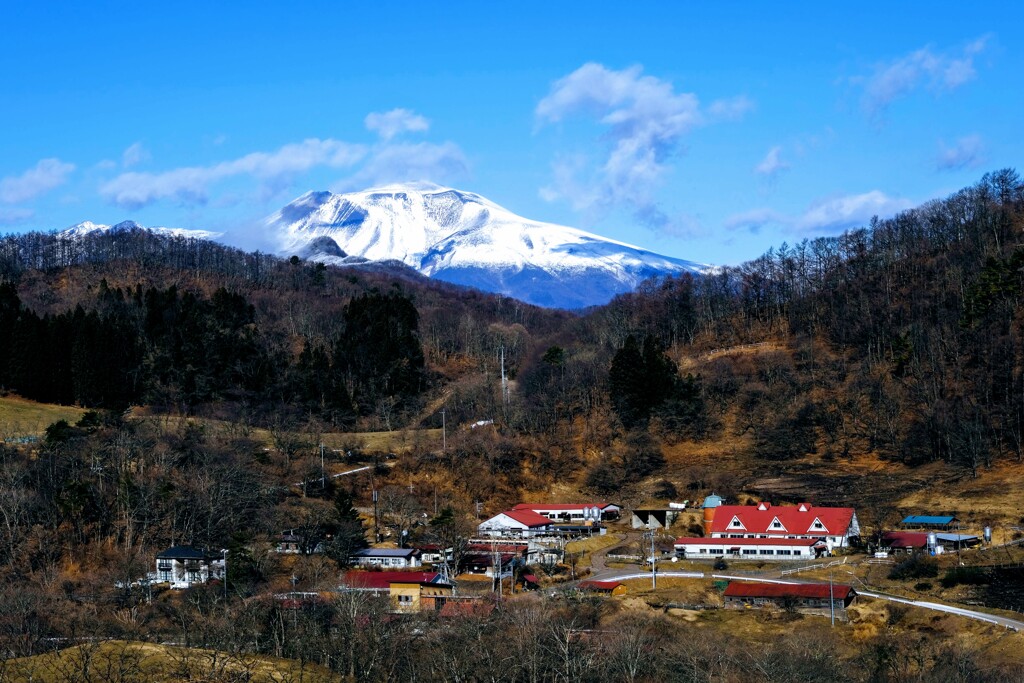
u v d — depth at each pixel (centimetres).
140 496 17062
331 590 13838
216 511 17250
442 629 11375
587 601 13688
